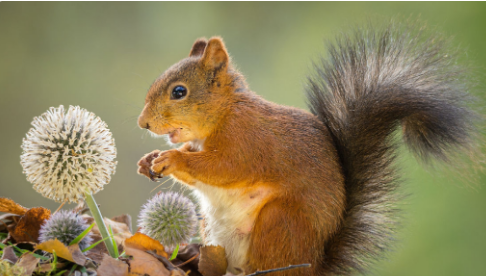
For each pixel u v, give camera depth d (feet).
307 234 10.19
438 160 10.30
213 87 10.29
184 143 10.36
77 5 18.75
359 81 10.35
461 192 13.66
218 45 10.30
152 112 10.29
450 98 10.29
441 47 10.36
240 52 19.03
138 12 18.99
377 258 10.28
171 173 10.27
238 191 10.25
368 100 10.32
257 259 10.18
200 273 10.18
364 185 10.28
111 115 17.87
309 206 10.21
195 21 19.25
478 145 10.29
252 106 10.28
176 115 10.28
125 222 10.34
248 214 10.23
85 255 10.12
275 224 10.18
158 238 10.19
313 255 10.20
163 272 10.04
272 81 18.04
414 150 10.32
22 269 9.98
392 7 17.78
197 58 10.35
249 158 10.23
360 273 10.27
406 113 10.30
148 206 10.21
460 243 13.35
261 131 10.24
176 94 10.28
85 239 10.14
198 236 10.44
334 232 10.24
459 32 15.01
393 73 10.35
